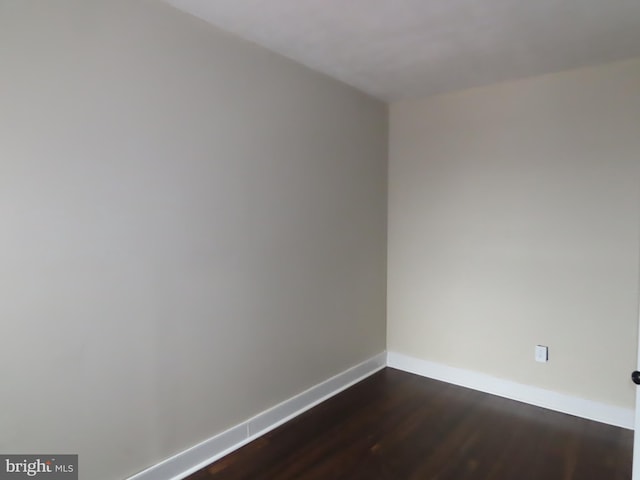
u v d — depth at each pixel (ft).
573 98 8.67
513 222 9.54
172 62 6.37
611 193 8.35
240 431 7.77
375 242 11.12
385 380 10.81
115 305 5.89
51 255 5.23
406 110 11.07
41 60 5.03
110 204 5.75
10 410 4.99
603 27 6.75
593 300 8.65
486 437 8.09
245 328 7.79
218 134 7.09
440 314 10.77
